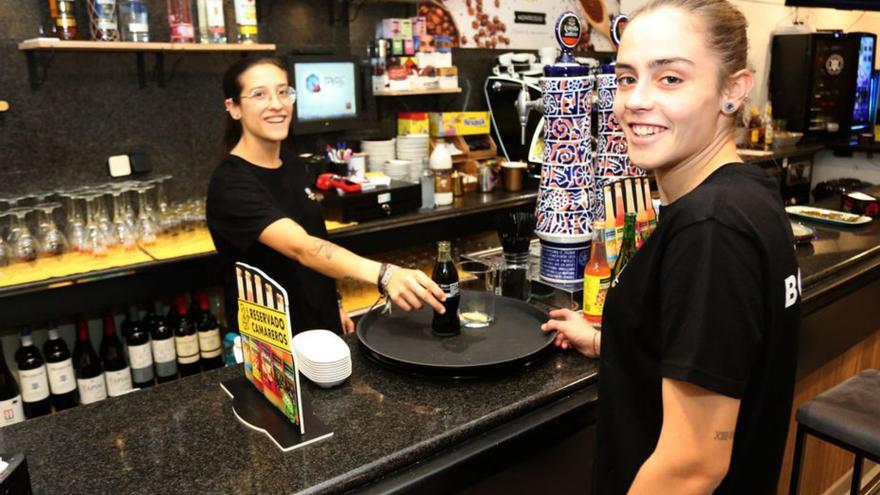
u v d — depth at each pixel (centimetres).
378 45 358
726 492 99
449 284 153
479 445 122
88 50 260
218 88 316
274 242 191
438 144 356
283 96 208
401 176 350
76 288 238
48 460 114
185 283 264
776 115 575
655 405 103
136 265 247
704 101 91
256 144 212
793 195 536
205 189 320
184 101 307
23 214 246
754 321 85
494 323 165
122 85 289
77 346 270
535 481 137
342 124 354
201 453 115
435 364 137
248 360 136
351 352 156
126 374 274
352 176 330
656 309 98
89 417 129
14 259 243
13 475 90
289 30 337
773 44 568
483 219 359
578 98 183
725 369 84
